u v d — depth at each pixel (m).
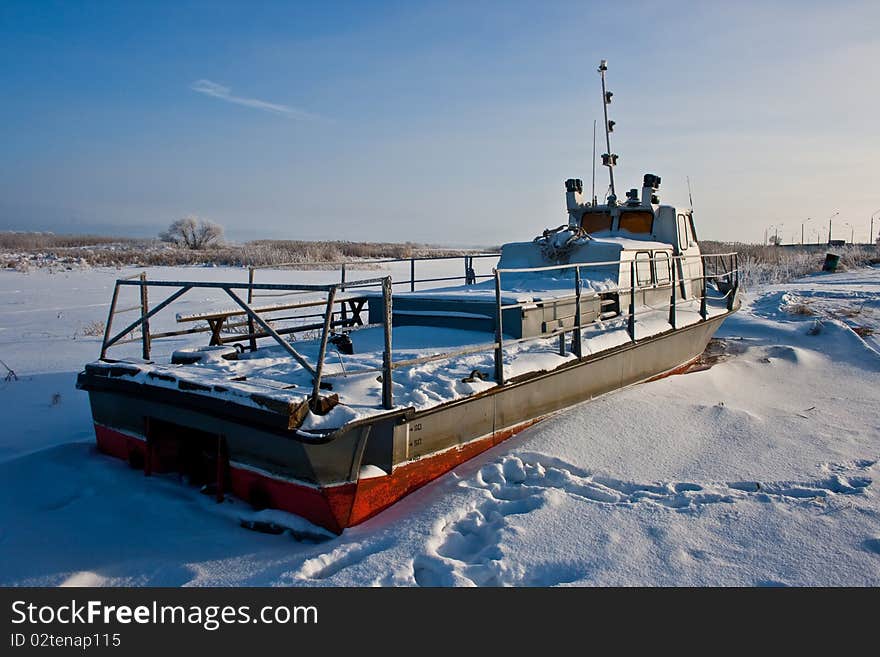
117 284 6.01
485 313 6.67
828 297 17.31
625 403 6.78
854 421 6.71
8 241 76.38
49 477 5.32
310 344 6.76
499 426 5.71
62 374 9.12
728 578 3.66
